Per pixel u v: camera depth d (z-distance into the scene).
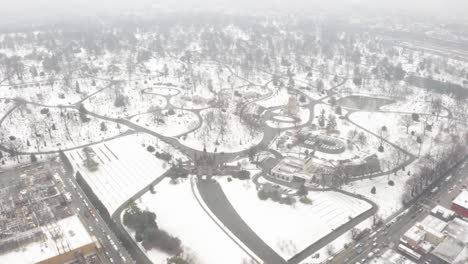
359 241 179.62
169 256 166.88
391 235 183.75
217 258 166.38
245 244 175.25
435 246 176.12
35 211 194.62
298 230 184.50
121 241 173.25
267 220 191.38
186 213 196.12
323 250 173.00
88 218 191.50
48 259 157.75
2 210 195.62
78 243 167.88
